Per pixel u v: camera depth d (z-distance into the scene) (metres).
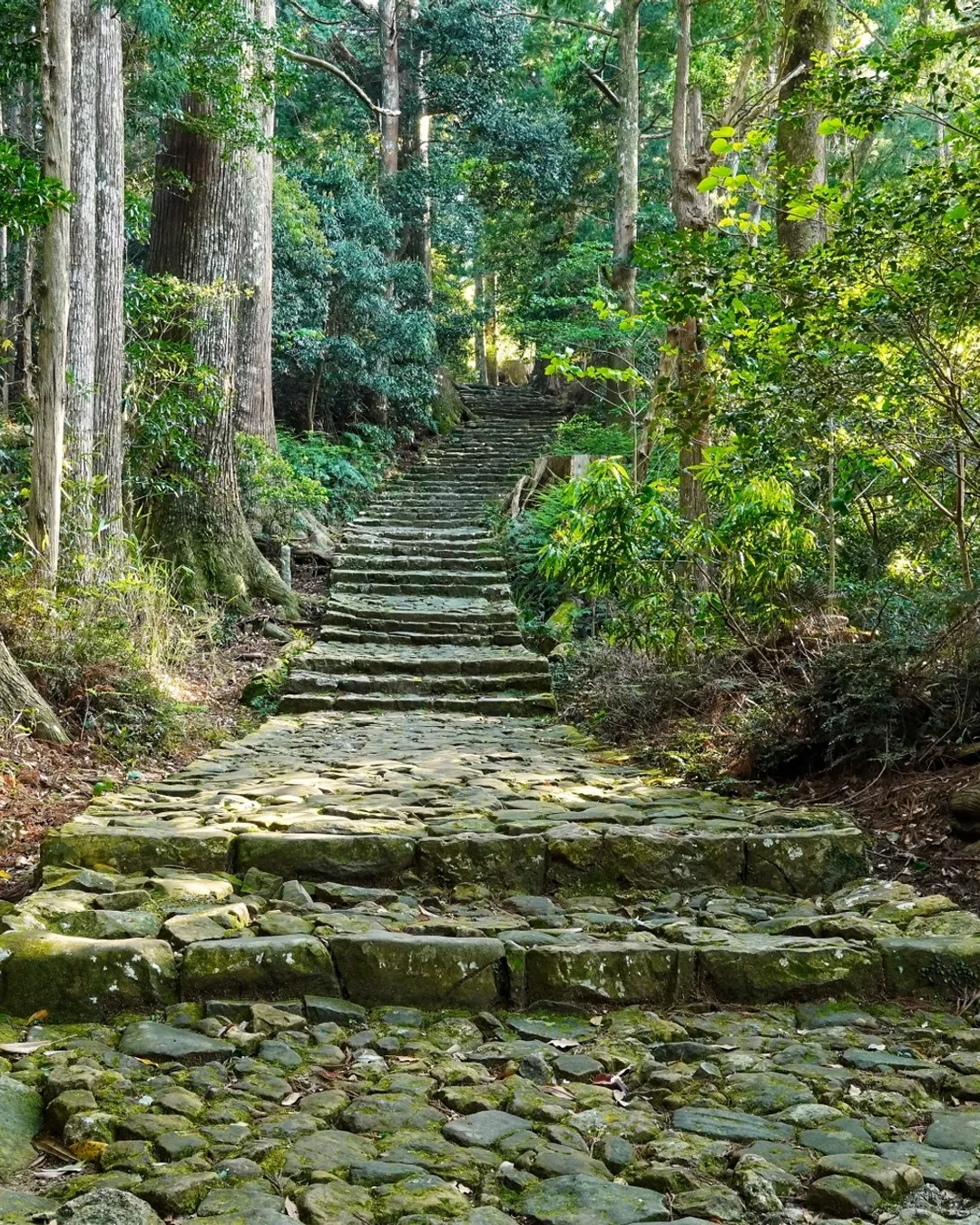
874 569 7.75
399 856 3.90
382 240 19.84
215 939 3.09
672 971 3.11
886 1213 2.01
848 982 3.12
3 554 7.36
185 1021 2.84
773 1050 2.78
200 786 5.28
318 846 3.87
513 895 3.84
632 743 6.91
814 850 3.97
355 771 5.84
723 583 7.41
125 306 10.80
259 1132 2.27
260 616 11.76
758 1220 2.00
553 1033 2.88
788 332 5.35
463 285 33.69
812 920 3.45
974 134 4.91
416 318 19.70
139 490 11.69
